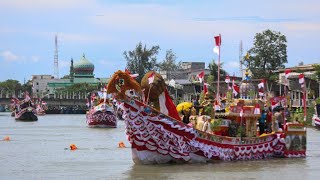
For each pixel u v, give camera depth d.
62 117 184.88
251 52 127.69
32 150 48.31
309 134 76.50
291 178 30.81
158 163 35.00
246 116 38.47
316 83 111.38
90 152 46.22
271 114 40.69
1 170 34.22
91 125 100.19
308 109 99.06
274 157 39.91
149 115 33.94
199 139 35.38
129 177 30.56
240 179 30.27
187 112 38.72
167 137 34.28
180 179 29.98
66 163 37.78
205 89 40.56
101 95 102.81
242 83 42.22
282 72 122.19
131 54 177.88
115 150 48.12
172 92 132.50
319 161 38.22
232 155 37.28
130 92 34.16
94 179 30.09
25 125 110.88
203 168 33.81
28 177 31.17
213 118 38.72
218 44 39.94
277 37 127.19
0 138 65.69
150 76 35.34
